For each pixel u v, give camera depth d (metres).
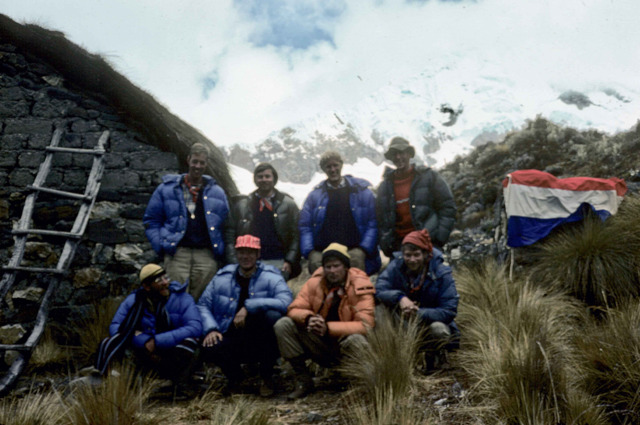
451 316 4.30
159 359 4.23
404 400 3.51
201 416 3.72
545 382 3.19
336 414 3.62
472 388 3.66
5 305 5.90
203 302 4.55
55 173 6.48
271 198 5.66
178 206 5.37
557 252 5.80
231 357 4.39
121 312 4.37
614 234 5.55
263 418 3.40
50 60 6.81
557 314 4.91
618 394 3.32
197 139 6.86
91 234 6.32
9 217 6.28
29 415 3.30
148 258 6.41
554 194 6.36
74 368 5.27
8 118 6.56
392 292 4.38
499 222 7.12
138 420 3.34
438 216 5.36
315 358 4.32
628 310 4.23
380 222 5.57
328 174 5.43
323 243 5.34
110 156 6.59
